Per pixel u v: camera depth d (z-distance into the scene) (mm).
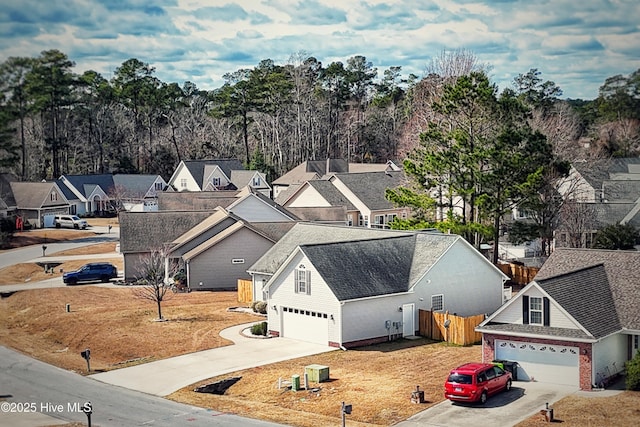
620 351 35188
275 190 112562
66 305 53469
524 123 61062
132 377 37938
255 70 130375
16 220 90562
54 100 64750
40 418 31125
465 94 56812
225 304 54594
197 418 30969
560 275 36250
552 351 34188
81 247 81312
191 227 66250
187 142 132250
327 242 46719
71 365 40906
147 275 56406
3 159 47656
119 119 125875
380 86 158625
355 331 42375
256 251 61594
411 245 48031
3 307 55688
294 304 44281
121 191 110562
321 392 34219
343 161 112500
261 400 33969
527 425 28766
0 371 39469
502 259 67250
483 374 31844
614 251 40000
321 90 147750
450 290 46688
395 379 35688
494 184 56406
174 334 45906
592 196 74062
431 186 58031
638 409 30000
